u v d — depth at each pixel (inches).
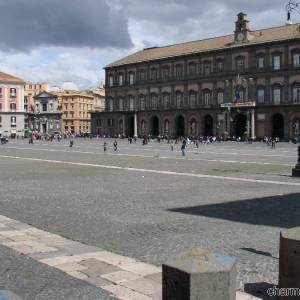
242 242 498.6
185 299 216.8
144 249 467.8
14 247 468.4
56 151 2716.5
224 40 5310.0
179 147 3425.2
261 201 786.8
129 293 337.4
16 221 608.7
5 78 6978.4
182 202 775.7
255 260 430.0
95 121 6476.4
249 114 4884.4
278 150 2925.7
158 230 557.9
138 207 725.3
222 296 218.4
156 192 903.1
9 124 7007.9
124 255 444.8
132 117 6053.2
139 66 5935.0
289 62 4626.0
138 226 581.0
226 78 5073.8
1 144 4109.3
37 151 2719.0
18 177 1203.2
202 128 5315.0
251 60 4877.0
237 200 797.9
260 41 4795.8
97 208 715.4
